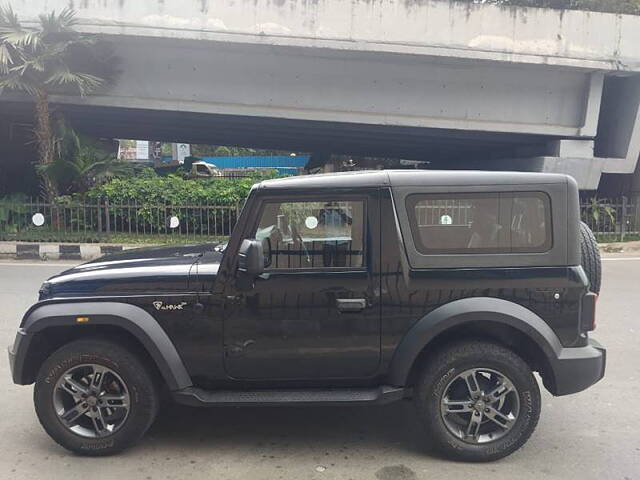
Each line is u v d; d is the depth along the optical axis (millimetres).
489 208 3525
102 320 3475
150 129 21734
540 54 13930
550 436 3957
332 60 14586
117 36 13148
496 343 3559
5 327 6520
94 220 14211
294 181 3580
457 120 15336
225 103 15031
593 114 15250
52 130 14609
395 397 3520
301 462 3576
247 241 3412
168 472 3441
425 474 3424
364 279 3508
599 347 3648
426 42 13602
